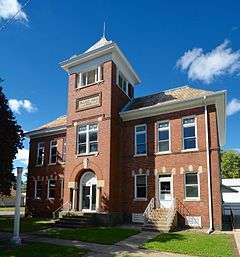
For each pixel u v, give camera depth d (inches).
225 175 2576.3
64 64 1120.8
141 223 924.6
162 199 909.8
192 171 869.8
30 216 1235.9
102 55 1059.3
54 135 1264.8
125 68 1131.9
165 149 943.0
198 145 877.8
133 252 512.4
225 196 1673.2
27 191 1284.4
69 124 1081.4
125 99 1115.3
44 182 1241.4
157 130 966.4
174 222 809.5
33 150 1317.7
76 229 790.5
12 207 2246.6
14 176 784.9
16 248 538.9
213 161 845.8
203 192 839.7
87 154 1007.0
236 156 2593.5
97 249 537.0
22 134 816.9
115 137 1002.7
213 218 810.2
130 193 967.6
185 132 915.4
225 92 852.6
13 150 788.0
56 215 1142.3
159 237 650.8
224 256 469.4
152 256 479.2
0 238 652.7
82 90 1079.0
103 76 1041.5
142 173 958.4
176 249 522.3
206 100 884.0
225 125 1101.1
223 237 649.6
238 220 1058.7
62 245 570.9
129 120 1030.4
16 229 597.0
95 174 979.9
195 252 499.8
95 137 1015.0
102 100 1021.2
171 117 946.1
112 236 669.3
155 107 960.9
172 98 1004.6
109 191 930.1
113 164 969.5
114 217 917.8
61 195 1175.0
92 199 981.2
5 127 770.2
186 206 855.7
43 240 630.5
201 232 736.3
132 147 1001.5
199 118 894.4
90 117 1032.8
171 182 899.4
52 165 1234.6
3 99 780.6
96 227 844.6
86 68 1090.7
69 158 1048.8
